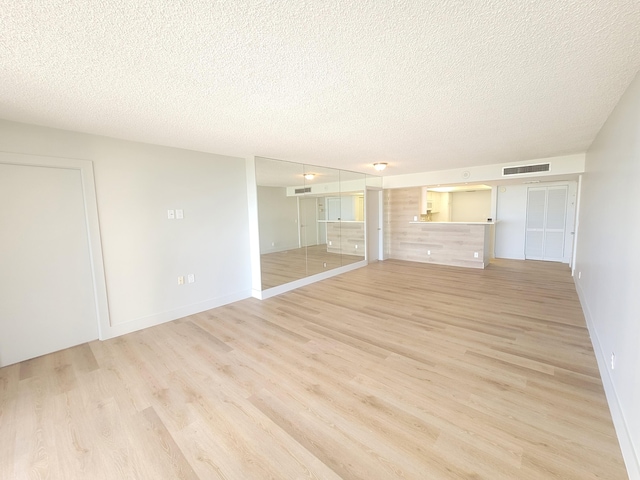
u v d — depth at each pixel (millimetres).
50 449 1666
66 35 1304
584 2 1157
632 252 1652
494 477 1421
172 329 3330
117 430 1800
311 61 1601
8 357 2584
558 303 3873
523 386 2121
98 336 3092
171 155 3564
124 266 3223
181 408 1984
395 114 2500
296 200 5059
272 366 2484
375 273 5934
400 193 7273
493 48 1503
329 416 1878
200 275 3914
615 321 1955
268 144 3529
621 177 2059
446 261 6645
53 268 2801
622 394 1657
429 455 1563
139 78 1751
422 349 2709
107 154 3057
